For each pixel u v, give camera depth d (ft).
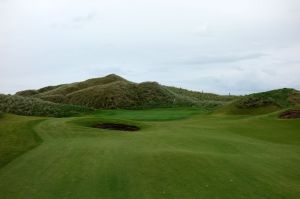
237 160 65.62
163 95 345.31
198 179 53.36
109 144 76.79
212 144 81.61
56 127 102.01
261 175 57.41
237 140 90.07
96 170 56.59
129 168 57.72
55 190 48.60
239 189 50.11
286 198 48.11
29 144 79.05
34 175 55.42
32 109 209.67
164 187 49.83
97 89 339.57
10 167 60.64
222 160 64.23
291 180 56.24
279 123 121.90
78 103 318.24
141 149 71.20
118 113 222.89
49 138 86.33
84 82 401.08
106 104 309.63
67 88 383.86
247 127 116.26
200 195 47.29
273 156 73.10
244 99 197.06
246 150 77.82
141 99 329.93
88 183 50.98
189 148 74.54
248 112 185.16
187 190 48.91
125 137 87.92
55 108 221.05
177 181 52.29
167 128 110.32
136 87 354.13
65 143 78.64
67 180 52.31
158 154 66.08
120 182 51.49
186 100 348.59
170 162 61.00
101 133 94.07
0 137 87.97
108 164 59.77
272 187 51.90
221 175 55.57
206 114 195.62
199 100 394.73
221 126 118.11
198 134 96.53
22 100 222.28
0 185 51.65
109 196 46.26
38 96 366.02
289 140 95.45
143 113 220.43
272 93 200.64
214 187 50.37
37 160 63.98
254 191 49.78
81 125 110.22
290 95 197.16
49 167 59.21
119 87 344.49
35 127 102.06
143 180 52.39
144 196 46.44
